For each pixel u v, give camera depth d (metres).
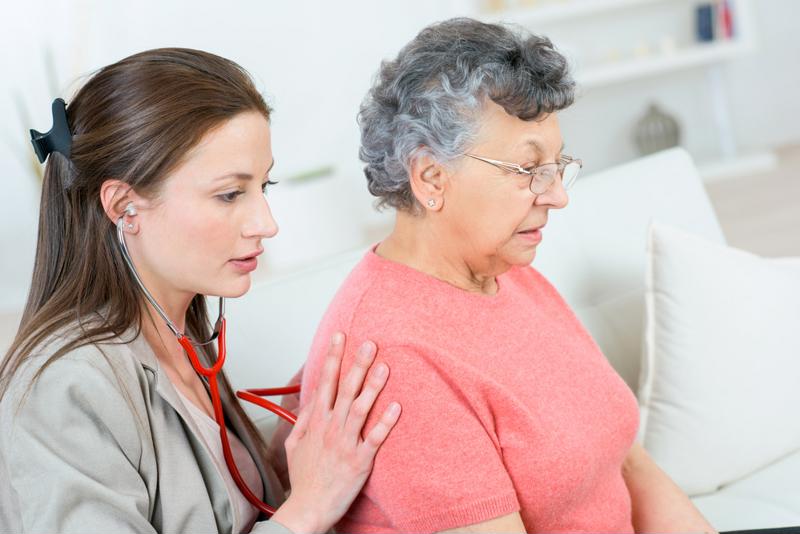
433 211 1.24
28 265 5.61
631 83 5.93
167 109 1.12
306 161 5.83
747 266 1.84
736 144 6.07
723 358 1.76
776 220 4.57
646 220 2.05
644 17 5.82
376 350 1.19
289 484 1.49
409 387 1.17
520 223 1.23
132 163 1.13
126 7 5.41
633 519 1.50
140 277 1.21
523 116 1.16
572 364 1.33
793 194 4.95
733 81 6.00
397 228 1.31
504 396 1.21
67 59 5.37
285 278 1.69
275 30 5.66
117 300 1.19
